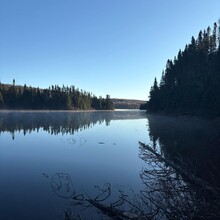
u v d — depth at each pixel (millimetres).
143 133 38219
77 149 25219
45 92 150000
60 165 18766
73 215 10625
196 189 10570
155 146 25688
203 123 51438
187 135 33906
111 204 11492
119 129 44844
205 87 65000
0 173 16594
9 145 27000
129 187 13977
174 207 9305
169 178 13406
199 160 19266
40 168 17891
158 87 109875
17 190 13539
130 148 25938
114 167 18234
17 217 10508
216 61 66875
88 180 15250
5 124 50781
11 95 137625
